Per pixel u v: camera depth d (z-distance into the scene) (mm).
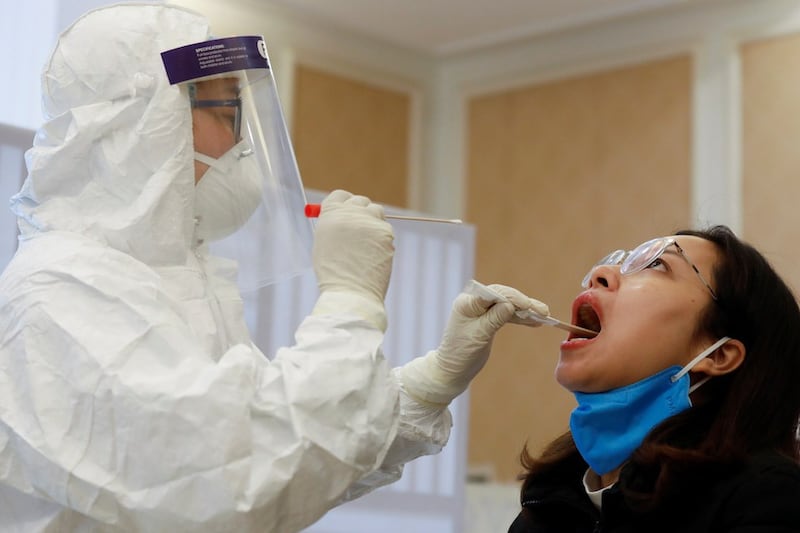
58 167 1766
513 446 5750
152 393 1517
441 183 6422
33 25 3314
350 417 1555
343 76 6148
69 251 1678
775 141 5141
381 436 1581
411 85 6461
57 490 1524
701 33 5461
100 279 1635
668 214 5449
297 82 5934
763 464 1521
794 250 4992
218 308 1836
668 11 5578
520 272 5988
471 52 6363
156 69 1784
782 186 5078
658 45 5605
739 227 5176
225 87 1829
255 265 1933
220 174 1838
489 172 6227
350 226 1705
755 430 1605
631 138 5652
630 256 1751
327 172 6016
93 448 1530
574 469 1794
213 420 1504
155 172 1754
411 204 6359
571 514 1729
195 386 1525
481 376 5941
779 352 1661
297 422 1521
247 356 1592
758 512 1461
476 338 1796
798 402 1661
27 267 1678
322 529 2881
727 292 1684
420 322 3178
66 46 1844
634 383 1681
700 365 1657
